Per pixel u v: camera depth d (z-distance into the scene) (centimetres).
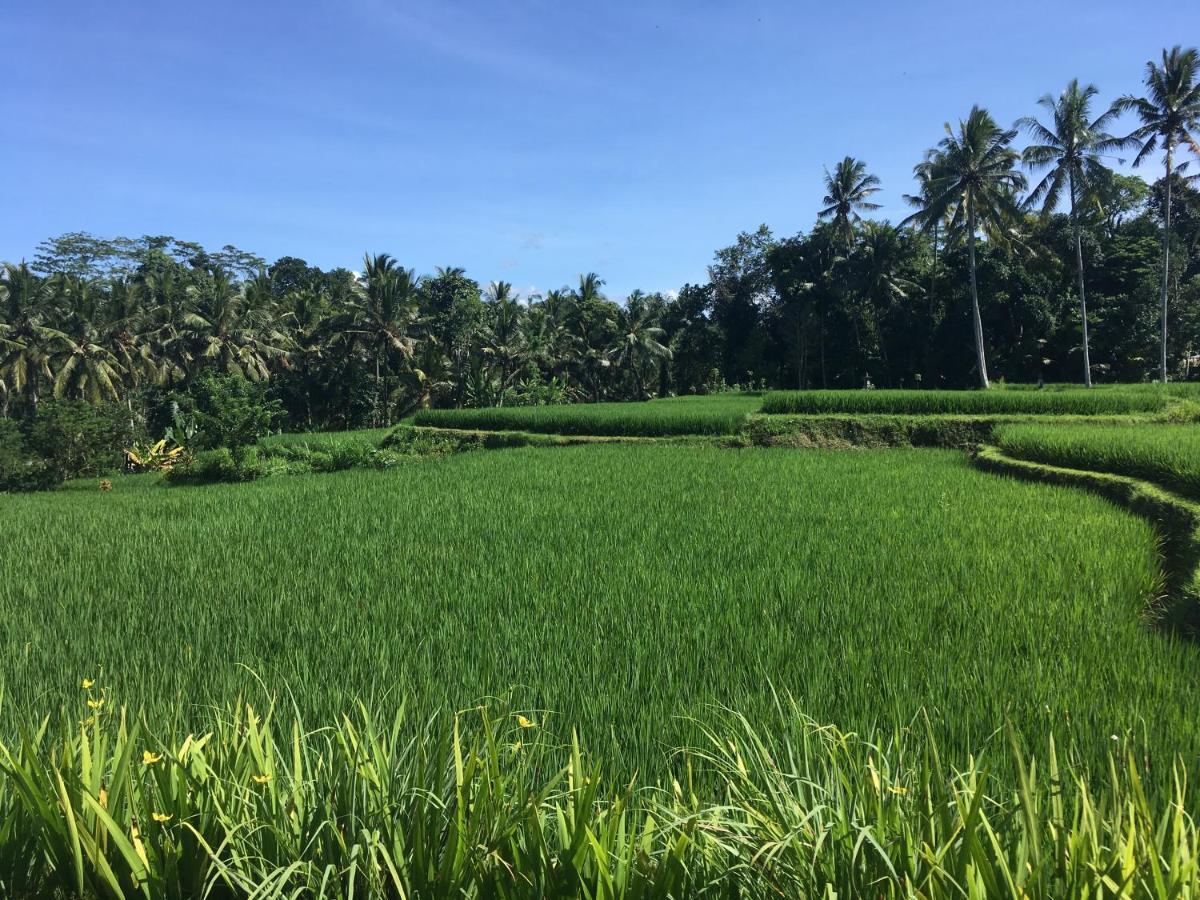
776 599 641
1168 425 2061
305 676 462
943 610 608
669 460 1898
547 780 330
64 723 305
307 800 258
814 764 322
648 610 611
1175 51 3603
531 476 1623
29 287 3531
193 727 402
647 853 226
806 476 1524
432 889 226
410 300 4741
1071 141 3738
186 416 2972
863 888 213
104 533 1043
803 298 5097
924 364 4853
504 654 508
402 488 1481
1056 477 1430
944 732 381
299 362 4841
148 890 230
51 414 2562
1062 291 4653
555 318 5650
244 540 963
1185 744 358
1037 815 220
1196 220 4600
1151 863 190
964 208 3850
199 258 6462
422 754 269
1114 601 630
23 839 246
